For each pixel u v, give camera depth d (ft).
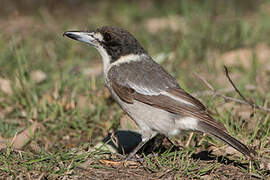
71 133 39.99
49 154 32.19
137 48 36.11
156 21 67.00
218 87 46.60
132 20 70.08
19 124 41.09
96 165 31.01
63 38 59.31
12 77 48.80
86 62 55.57
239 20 62.75
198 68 52.95
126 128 37.86
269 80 49.14
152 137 34.24
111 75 35.04
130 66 35.14
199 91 44.06
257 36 59.72
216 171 31.07
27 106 43.78
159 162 31.35
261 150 33.55
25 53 52.75
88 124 40.75
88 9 75.72
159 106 33.22
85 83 47.65
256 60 52.29
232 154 33.91
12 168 30.17
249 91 45.55
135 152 33.42
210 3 67.15
